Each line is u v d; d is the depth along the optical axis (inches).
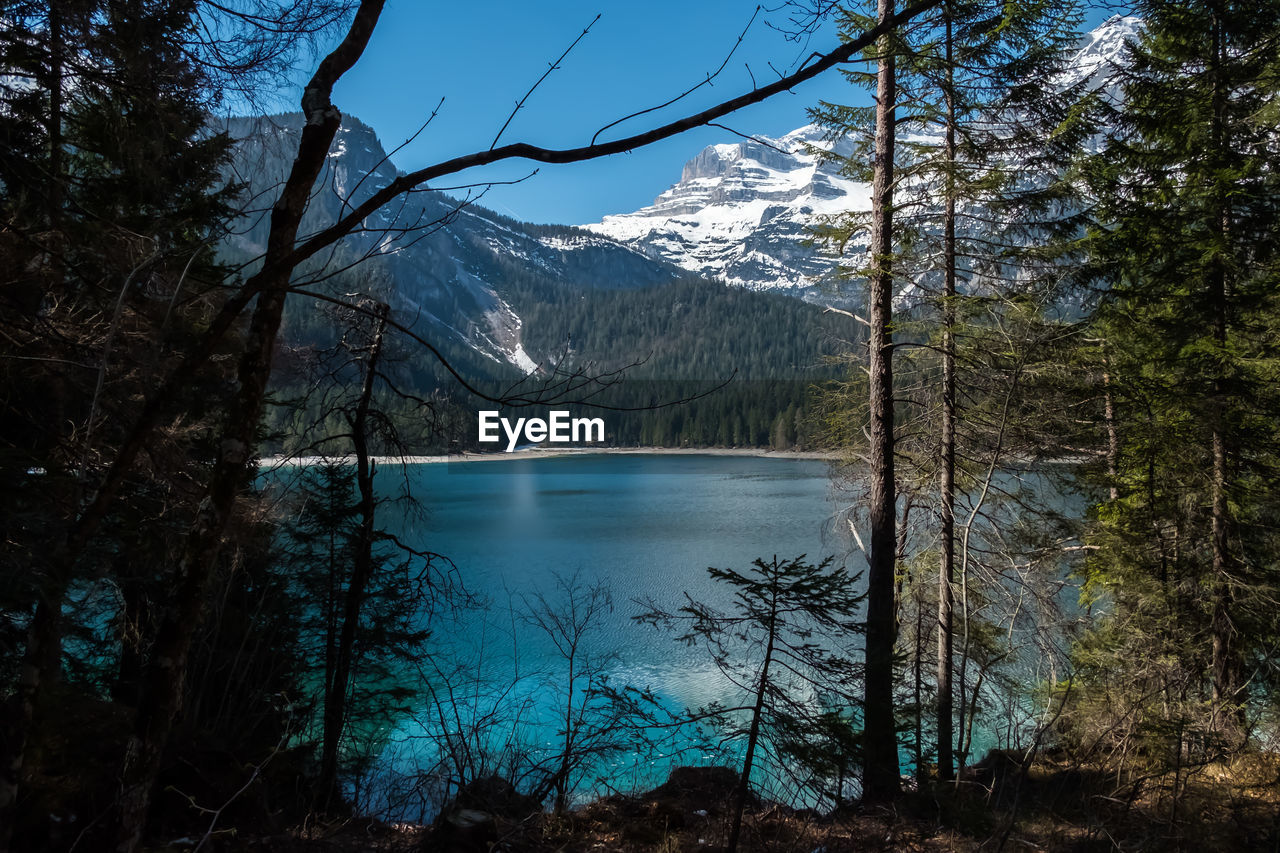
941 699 396.2
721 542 1656.0
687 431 5108.3
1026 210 392.2
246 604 363.9
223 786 238.2
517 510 2315.5
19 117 198.4
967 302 383.6
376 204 90.8
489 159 91.2
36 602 128.9
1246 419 413.1
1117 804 260.5
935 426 452.4
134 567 257.9
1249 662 415.8
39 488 149.8
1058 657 482.3
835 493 524.4
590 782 348.8
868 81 386.0
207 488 99.0
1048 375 395.2
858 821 275.3
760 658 510.3
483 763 285.0
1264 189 393.7
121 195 199.5
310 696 425.1
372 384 337.4
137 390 202.8
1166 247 413.1
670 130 89.5
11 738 124.6
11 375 191.9
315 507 363.9
